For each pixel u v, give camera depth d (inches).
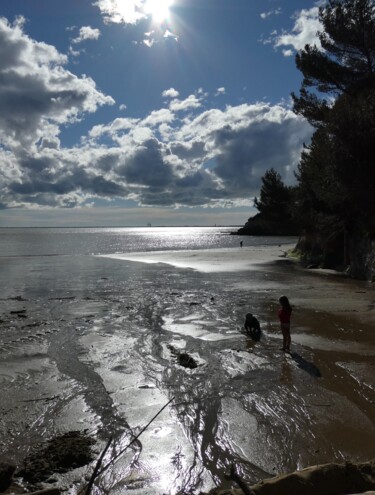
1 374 345.4
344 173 924.0
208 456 220.8
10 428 251.6
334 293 753.6
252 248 2506.2
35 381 329.4
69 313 605.9
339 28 1173.1
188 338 455.2
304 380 326.3
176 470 207.6
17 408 279.3
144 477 201.5
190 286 887.1
